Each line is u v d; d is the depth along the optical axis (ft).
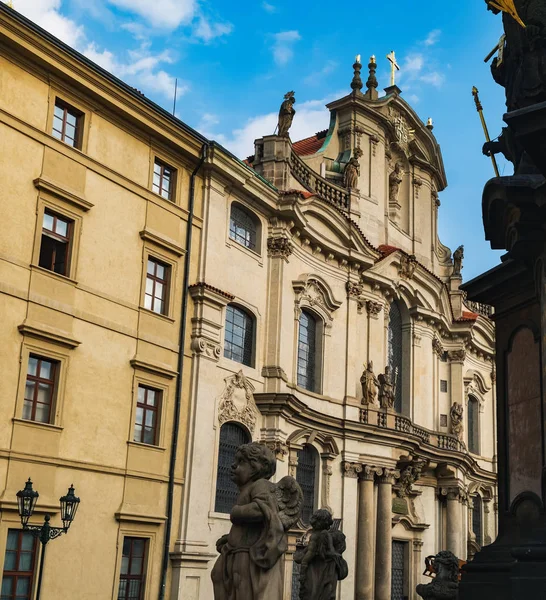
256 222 131.54
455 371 186.39
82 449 97.45
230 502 118.93
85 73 101.86
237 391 121.49
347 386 147.43
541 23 46.70
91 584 96.17
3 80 93.66
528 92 46.96
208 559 110.01
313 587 58.44
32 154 96.07
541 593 39.63
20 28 93.66
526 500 48.70
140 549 104.27
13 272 92.17
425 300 174.50
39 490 91.56
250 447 36.55
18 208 93.66
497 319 53.78
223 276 121.39
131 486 102.89
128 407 104.17
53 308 95.96
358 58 167.02
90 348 100.17
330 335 145.48
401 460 157.07
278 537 34.71
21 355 91.71
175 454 109.19
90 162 103.30
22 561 89.40
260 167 137.39
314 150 168.25
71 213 99.91
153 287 111.34
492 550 48.93
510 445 50.96
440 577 64.54
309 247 141.90
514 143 50.98
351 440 145.38
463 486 179.32
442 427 181.98
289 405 126.11
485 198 49.83
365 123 167.02
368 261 152.66
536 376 49.34
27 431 91.25
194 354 114.42
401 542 165.17
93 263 102.17
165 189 115.85
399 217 178.09
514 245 47.37
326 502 139.23
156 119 111.45
